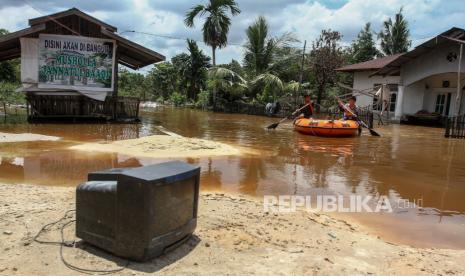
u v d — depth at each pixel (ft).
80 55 57.21
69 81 57.11
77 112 57.72
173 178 11.87
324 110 87.86
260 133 53.31
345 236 15.33
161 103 149.59
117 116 60.44
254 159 32.37
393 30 128.26
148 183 11.03
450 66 68.18
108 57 58.39
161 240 11.76
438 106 81.20
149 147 33.96
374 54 134.82
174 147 34.55
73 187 21.27
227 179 25.04
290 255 12.68
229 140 44.60
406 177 27.89
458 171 30.37
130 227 11.43
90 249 12.20
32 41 55.16
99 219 12.06
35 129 47.14
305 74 107.65
